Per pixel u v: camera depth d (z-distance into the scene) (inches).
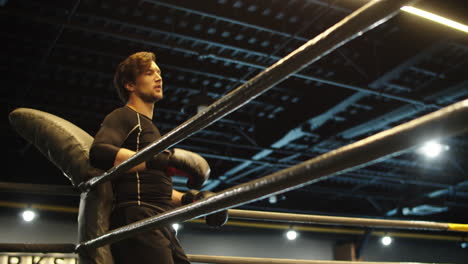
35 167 343.6
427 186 454.6
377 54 259.9
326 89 290.4
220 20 237.8
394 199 454.9
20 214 358.3
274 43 256.1
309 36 245.6
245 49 252.5
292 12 232.8
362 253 469.7
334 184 440.1
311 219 75.1
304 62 32.9
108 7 223.6
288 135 319.6
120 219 61.1
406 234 499.8
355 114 320.8
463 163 398.6
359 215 478.0
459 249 517.3
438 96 278.7
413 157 382.9
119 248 61.2
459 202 482.3
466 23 174.1
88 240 63.4
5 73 263.9
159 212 61.6
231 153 374.3
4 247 64.6
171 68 266.1
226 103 40.3
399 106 288.0
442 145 343.9
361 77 266.8
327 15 235.9
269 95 299.3
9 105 294.8
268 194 35.1
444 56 263.0
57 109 293.1
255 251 435.2
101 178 60.3
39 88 273.9
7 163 336.8
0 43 241.3
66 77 273.3
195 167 58.2
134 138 64.6
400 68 251.8
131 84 71.2
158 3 214.1
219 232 428.5
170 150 59.1
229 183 422.6
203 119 43.1
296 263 73.9
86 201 65.4
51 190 68.7
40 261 66.7
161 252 59.2
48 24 230.7
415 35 242.4
